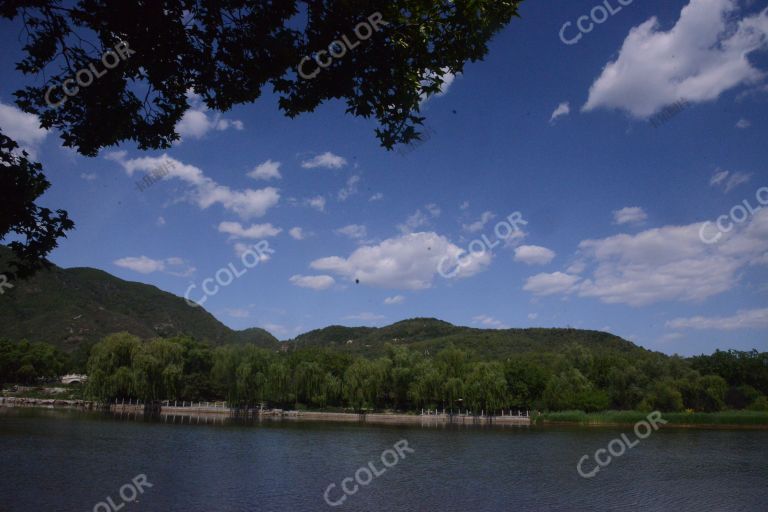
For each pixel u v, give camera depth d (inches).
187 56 482.3
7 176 459.5
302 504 1181.1
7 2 441.7
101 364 3631.9
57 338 6446.9
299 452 1957.4
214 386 4419.3
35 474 1380.4
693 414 3496.6
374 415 4033.0
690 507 1221.7
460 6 459.2
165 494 1221.7
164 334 7421.3
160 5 450.6
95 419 2952.8
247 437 2377.0
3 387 4975.4
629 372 4077.3
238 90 495.8
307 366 4143.7
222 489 1291.8
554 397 4037.9
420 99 491.2
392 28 470.6
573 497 1304.1
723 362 4849.9
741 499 1295.5
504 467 1728.6
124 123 509.4
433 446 2260.1
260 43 459.8
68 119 506.0
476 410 3961.6
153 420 3080.7
